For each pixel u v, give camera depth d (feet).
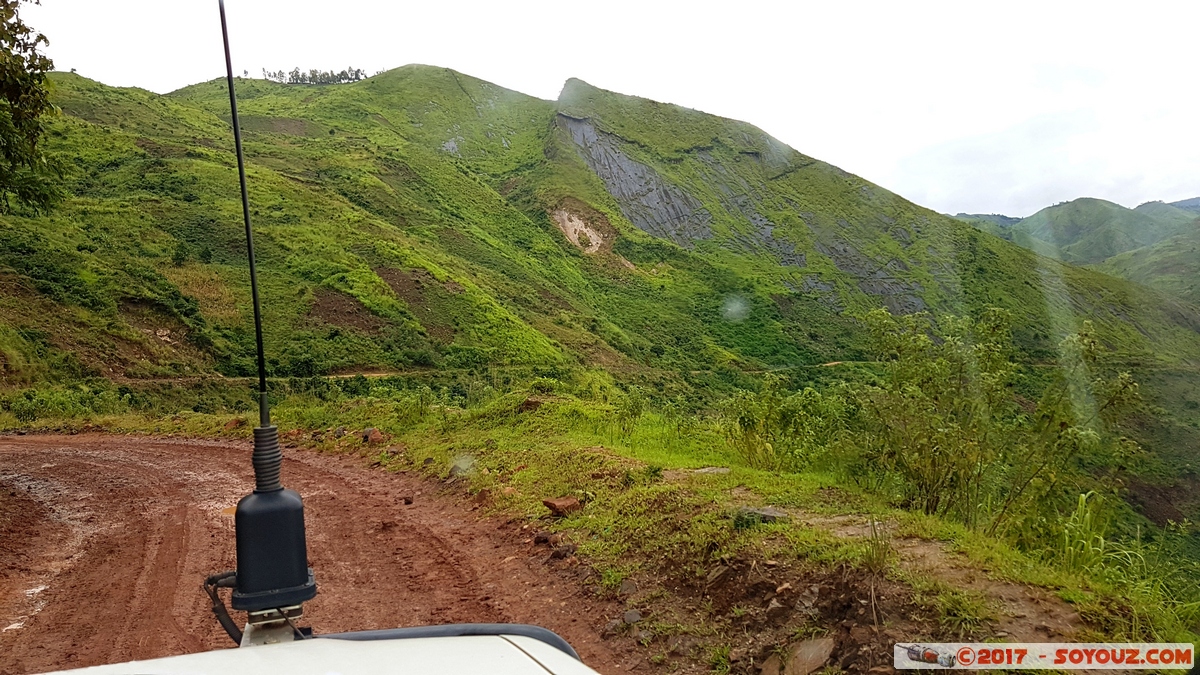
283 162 303.27
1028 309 223.71
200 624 16.20
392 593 18.07
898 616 11.42
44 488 35.29
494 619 15.89
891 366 18.26
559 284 299.79
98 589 19.33
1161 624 10.78
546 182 430.61
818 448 23.35
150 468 40.45
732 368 247.29
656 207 434.71
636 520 19.47
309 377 134.10
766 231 417.49
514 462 30.32
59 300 126.00
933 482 16.94
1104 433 14.73
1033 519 14.80
